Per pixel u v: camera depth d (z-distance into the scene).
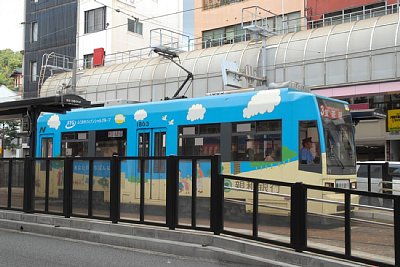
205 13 34.16
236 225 8.68
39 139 17.98
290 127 11.74
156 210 9.80
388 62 21.34
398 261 6.69
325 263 7.19
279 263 7.55
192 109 13.62
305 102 11.77
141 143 14.67
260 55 25.92
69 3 43.06
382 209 7.03
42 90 39.19
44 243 10.05
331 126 12.18
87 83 35.34
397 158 22.33
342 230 7.37
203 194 9.16
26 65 45.94
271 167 11.91
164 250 8.96
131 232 9.79
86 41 41.81
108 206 10.60
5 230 11.82
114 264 8.02
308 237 7.73
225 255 8.13
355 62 22.34
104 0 41.03
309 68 23.86
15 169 12.70
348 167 12.51
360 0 26.33
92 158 10.93
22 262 8.16
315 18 28.31
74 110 16.95
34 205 12.17
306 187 7.74
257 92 12.49
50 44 44.16
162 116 14.24
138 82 32.03
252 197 8.49
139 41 43.25
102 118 15.89
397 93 20.97
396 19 21.98
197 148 13.34
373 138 22.84
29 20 46.00
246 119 12.50
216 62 28.03
